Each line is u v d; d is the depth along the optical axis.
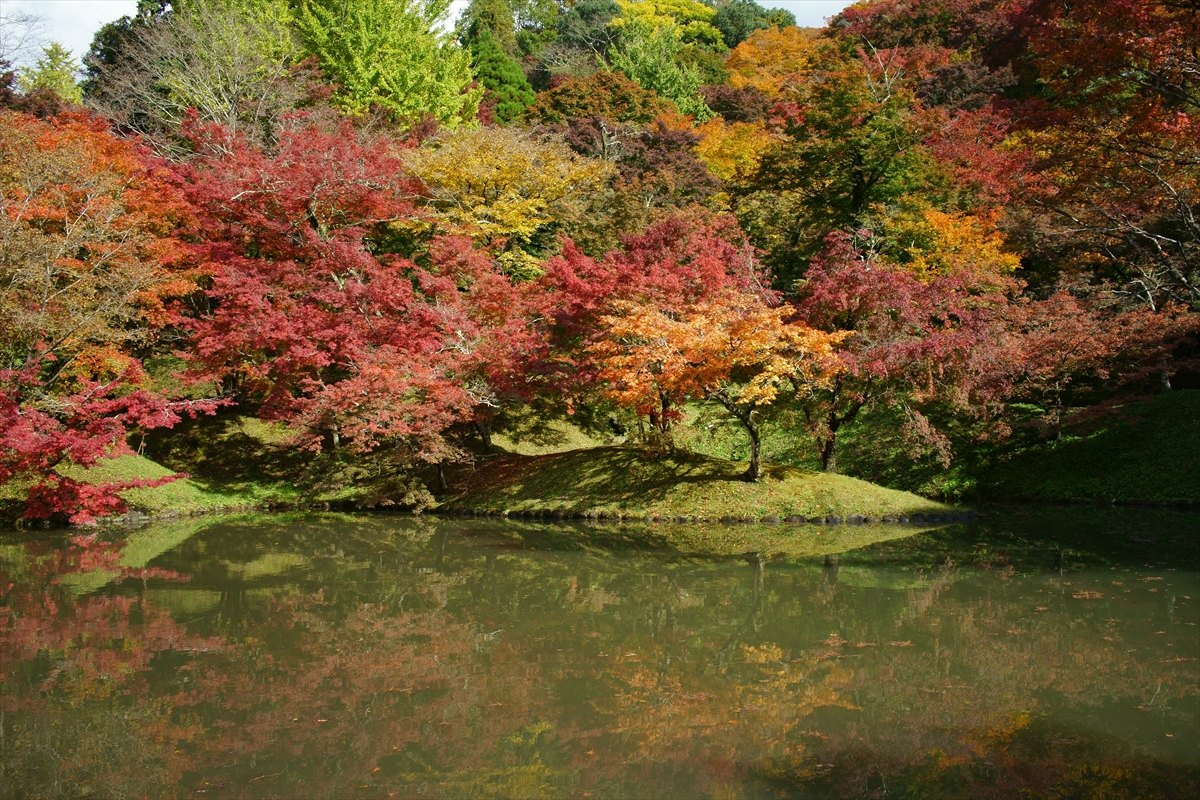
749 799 5.33
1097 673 7.63
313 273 20.94
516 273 26.92
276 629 9.73
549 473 20.03
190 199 21.89
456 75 36.75
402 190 24.08
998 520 17.11
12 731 6.72
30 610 10.66
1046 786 5.42
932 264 22.58
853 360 16.81
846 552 13.88
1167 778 5.51
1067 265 22.22
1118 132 12.38
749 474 18.12
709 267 17.86
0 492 18.59
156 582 12.33
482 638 9.28
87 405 17.06
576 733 6.58
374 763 6.09
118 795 5.60
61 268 16.67
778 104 27.20
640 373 16.58
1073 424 21.25
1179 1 10.72
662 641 9.03
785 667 8.05
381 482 21.33
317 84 31.45
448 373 19.64
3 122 17.28
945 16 38.41
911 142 24.47
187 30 30.09
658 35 49.31
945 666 7.90
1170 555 13.15
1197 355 22.91
